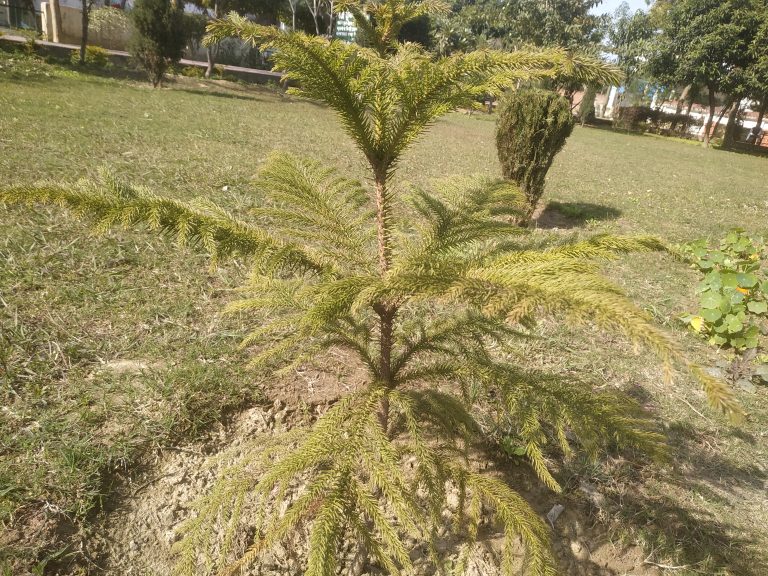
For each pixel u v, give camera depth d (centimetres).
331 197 172
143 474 214
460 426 196
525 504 149
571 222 770
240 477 158
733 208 1016
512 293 99
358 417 144
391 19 137
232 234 134
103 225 115
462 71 120
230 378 269
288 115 1535
